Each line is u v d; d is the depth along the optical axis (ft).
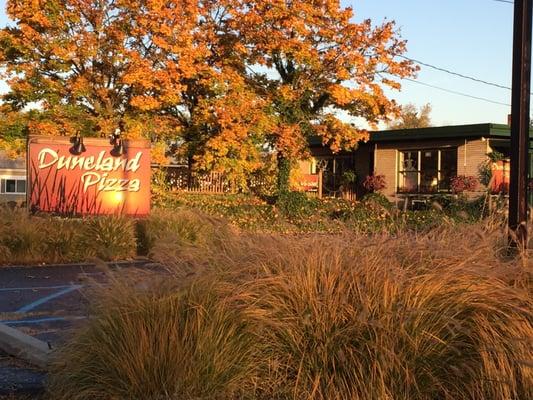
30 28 71.10
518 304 15.67
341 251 17.66
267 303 16.37
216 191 86.79
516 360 14.23
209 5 80.12
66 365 16.57
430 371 14.85
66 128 73.15
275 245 18.63
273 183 87.10
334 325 15.65
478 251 17.57
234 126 75.56
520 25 20.11
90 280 18.86
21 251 43.24
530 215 22.36
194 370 15.40
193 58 74.74
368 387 14.70
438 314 15.40
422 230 22.03
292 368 15.56
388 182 97.96
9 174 140.15
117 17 75.72
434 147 91.81
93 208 52.70
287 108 82.48
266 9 77.77
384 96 81.00
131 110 77.00
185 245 21.88
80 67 76.54
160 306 16.43
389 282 15.99
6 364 20.01
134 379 15.46
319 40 80.38
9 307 28.84
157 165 82.02
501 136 85.97
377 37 78.89
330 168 109.50
